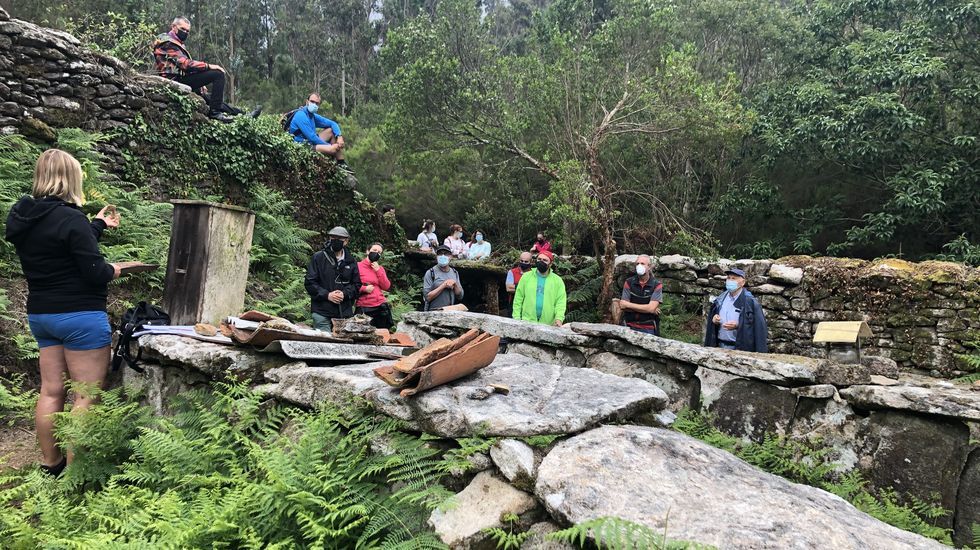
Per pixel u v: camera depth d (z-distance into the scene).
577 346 5.03
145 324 4.17
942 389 3.78
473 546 2.20
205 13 33.22
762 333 5.68
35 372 4.88
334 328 4.10
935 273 8.54
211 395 3.54
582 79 13.10
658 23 13.15
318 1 39.16
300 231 9.66
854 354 4.43
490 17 14.77
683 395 4.46
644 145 14.98
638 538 1.82
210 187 9.41
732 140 13.13
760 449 3.92
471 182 17.86
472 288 12.95
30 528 2.61
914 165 13.51
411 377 2.67
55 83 7.85
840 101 14.21
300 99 32.19
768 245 14.95
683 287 10.97
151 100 8.88
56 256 3.43
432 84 12.88
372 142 20.03
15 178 6.57
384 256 11.60
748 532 1.90
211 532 2.32
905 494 3.56
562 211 11.28
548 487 2.20
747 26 17.36
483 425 2.49
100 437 3.38
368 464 2.61
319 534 2.21
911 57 13.15
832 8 15.48
